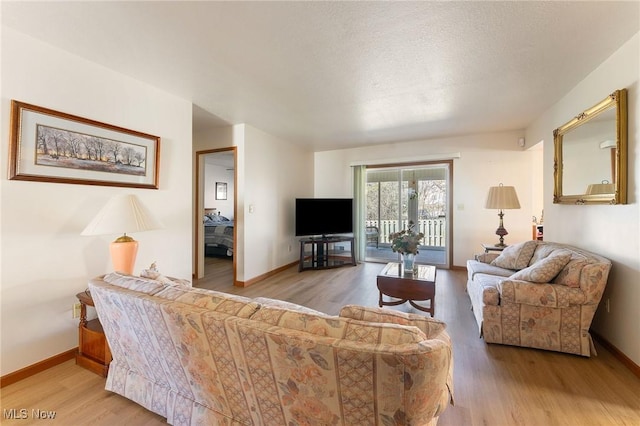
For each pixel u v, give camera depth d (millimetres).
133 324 1400
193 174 4227
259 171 4168
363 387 893
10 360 1780
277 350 979
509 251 3033
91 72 2150
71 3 1510
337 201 5102
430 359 837
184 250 2934
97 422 1454
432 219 5109
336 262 5383
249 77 2424
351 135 4504
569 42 1911
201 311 1152
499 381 1758
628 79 1918
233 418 1258
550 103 3076
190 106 2975
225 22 1683
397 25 1720
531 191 4238
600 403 1557
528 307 2115
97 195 2211
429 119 3664
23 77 1807
